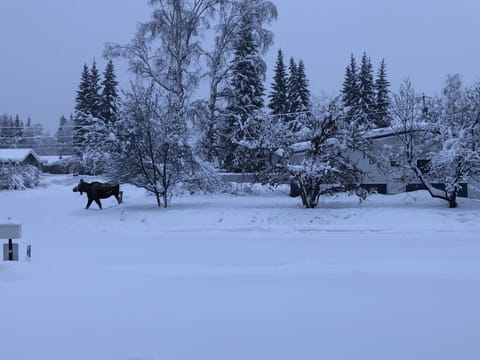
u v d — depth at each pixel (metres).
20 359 5.20
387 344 5.52
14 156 77.94
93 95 67.25
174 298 7.62
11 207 28.73
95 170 24.52
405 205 21.48
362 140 21.75
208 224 19.47
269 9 35.19
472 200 22.09
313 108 22.02
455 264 10.66
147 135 23.08
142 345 5.57
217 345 5.55
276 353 5.29
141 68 35.09
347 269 10.20
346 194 24.95
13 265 9.70
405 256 12.09
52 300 7.52
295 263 11.15
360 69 59.56
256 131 22.53
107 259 12.20
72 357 5.23
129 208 23.91
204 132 31.25
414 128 21.72
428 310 6.80
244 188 28.83
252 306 7.12
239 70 44.91
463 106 21.20
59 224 20.66
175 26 35.38
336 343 5.57
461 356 5.15
